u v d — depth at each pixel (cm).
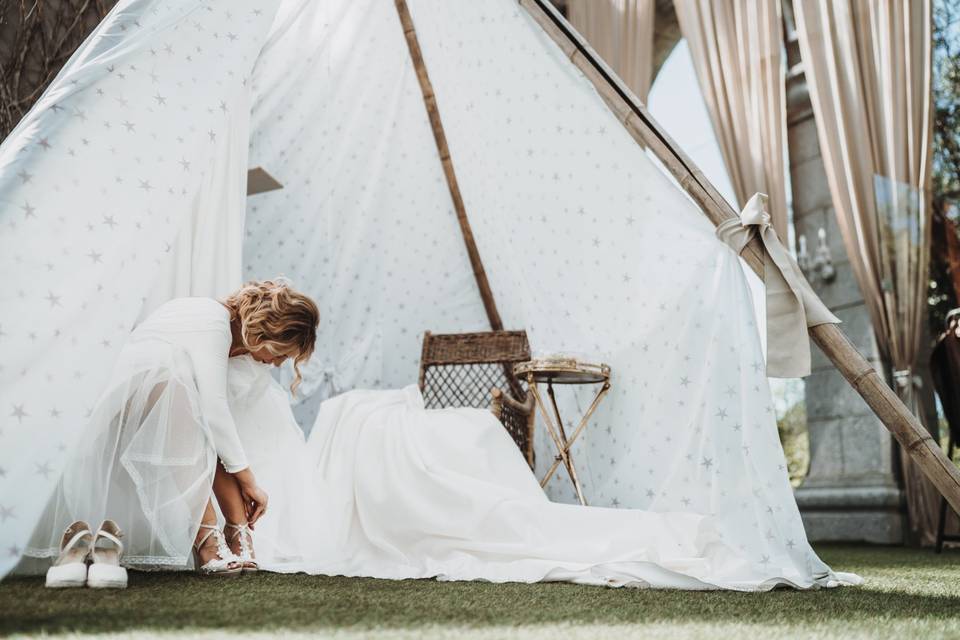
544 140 253
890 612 139
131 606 121
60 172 161
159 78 184
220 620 111
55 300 152
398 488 204
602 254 235
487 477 213
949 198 391
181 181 181
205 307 182
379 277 353
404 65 343
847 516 403
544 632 108
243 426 201
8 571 132
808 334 194
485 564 185
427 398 343
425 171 353
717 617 129
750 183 398
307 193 341
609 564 173
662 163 219
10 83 305
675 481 200
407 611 124
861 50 371
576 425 254
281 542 197
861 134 371
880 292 375
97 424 162
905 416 183
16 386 143
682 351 212
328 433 225
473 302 361
